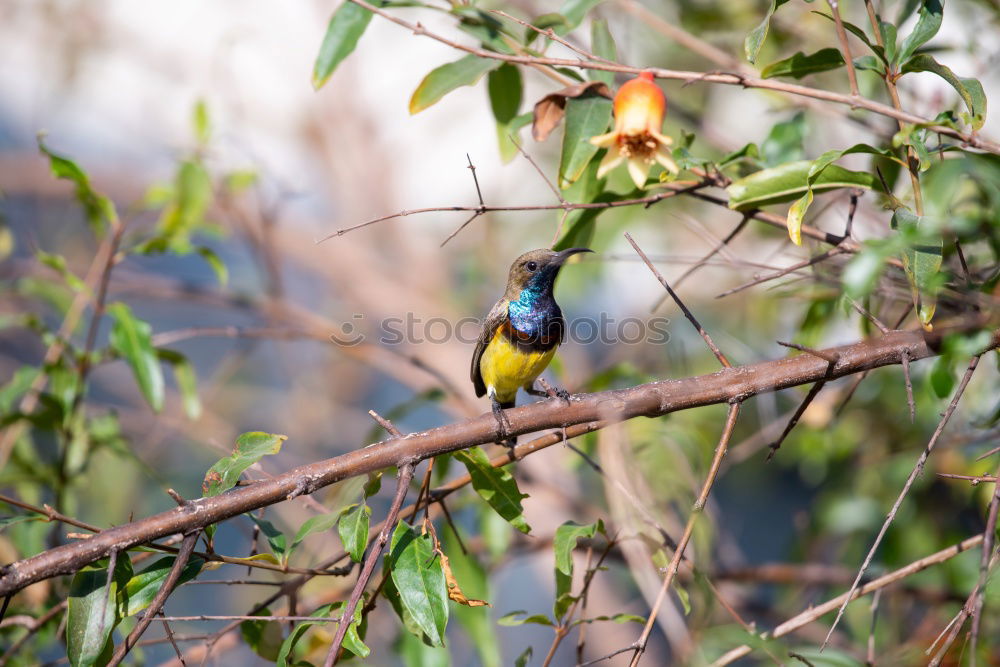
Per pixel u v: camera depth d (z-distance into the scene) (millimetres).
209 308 21672
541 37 9016
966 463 10781
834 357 6754
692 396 7039
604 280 15266
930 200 6445
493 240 17609
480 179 19688
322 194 20531
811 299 9711
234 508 6551
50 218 19141
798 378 6914
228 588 15766
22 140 21328
